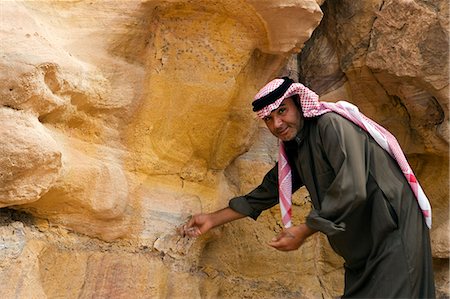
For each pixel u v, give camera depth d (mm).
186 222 2779
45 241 2371
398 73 3117
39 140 2096
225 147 2979
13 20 2199
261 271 3225
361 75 3295
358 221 2400
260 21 2609
